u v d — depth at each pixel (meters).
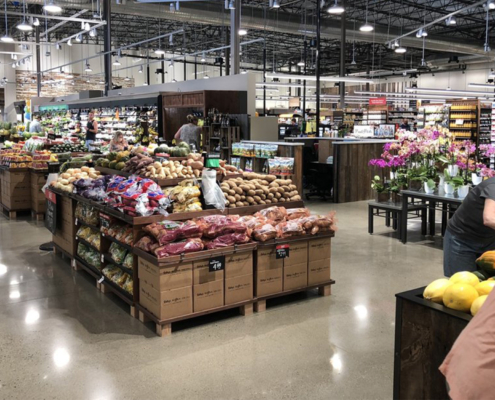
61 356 3.69
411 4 20.70
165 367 3.51
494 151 7.10
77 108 20.78
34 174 8.98
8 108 30.23
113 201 4.77
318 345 3.85
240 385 3.25
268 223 4.66
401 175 7.72
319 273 4.92
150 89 18.41
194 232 4.21
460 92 23.44
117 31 28.14
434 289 2.12
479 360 1.56
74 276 5.68
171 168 5.14
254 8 19.58
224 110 12.27
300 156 10.03
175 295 4.09
